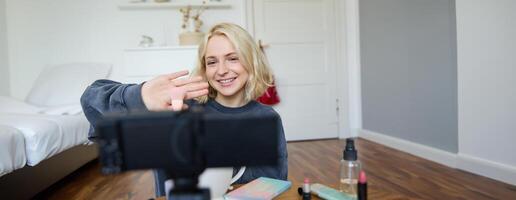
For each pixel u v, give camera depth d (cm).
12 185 165
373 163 257
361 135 369
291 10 357
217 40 78
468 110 227
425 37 264
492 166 211
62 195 207
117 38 328
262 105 86
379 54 329
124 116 33
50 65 324
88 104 62
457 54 231
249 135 34
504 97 201
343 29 367
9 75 321
